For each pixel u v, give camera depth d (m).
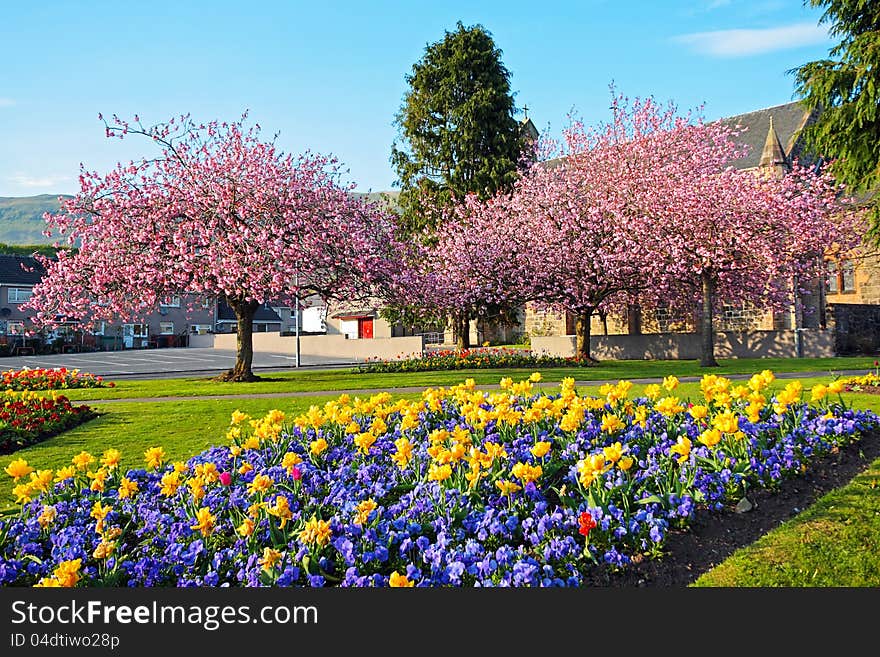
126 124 21.28
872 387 13.02
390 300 24.47
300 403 14.59
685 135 27.70
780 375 18.02
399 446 6.16
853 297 35.78
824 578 4.85
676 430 7.20
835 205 26.50
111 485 6.62
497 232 28.98
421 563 4.87
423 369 24.53
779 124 39.59
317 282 22.45
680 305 30.72
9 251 66.75
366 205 24.05
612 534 5.16
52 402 13.50
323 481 6.41
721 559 5.14
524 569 4.28
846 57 22.44
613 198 26.11
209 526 4.92
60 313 21.55
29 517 6.02
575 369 22.72
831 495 6.00
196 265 20.73
